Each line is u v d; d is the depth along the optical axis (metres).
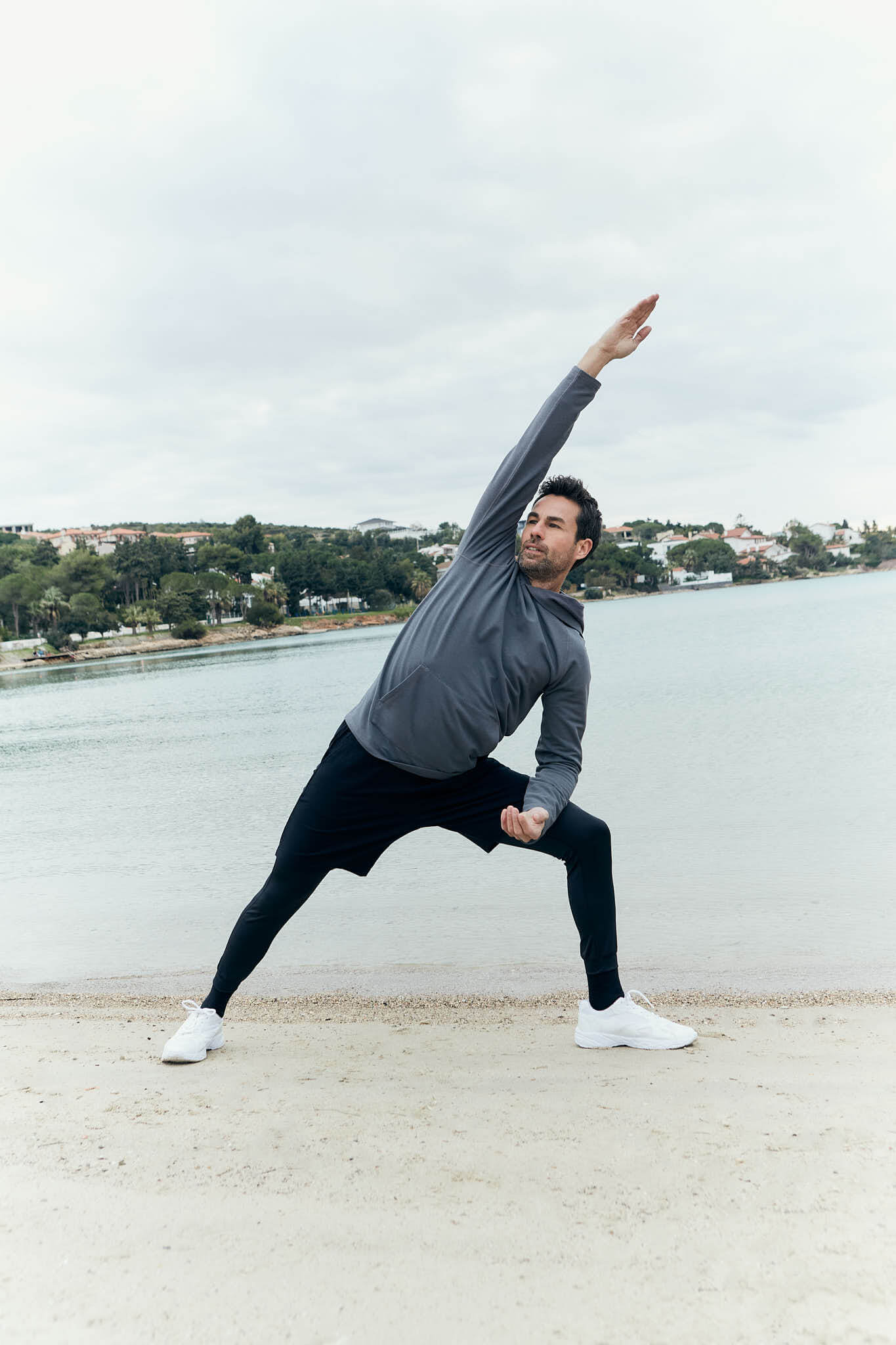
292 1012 3.67
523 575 2.71
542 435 2.56
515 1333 1.47
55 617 126.62
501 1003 3.72
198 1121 2.43
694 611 88.25
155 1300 1.60
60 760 16.91
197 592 140.50
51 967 4.56
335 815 2.73
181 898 5.97
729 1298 1.54
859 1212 1.80
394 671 2.61
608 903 2.89
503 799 2.77
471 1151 2.18
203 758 15.65
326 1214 1.89
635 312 2.56
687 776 9.70
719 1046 2.99
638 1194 1.93
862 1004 3.46
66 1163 2.18
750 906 5.04
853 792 8.18
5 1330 1.52
